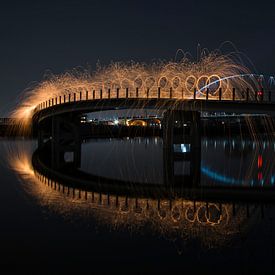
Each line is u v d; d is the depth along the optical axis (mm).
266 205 22953
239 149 79562
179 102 48188
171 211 21047
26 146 90688
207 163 49688
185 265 12992
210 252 14305
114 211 20969
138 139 139750
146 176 36969
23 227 17500
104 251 14305
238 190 28812
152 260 13461
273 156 61250
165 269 12664
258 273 12328
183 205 22828
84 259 13492
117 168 44312
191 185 31469
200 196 26125
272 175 37906
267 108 44000
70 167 45531
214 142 113812
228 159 55562
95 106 54500
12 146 90562
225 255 13984
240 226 17844
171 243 15305
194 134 53969
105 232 16781
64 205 22500
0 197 25016
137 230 17188
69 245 15016
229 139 139500
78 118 64812
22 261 13266
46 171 41094
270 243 15281
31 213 20297
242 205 22891
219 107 45969
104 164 49188
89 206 22250
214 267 12836
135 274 12250
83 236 16156
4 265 12914
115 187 30031
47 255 13867
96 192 27406
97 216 19703
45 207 21875
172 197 25625
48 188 28984
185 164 48312
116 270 12531
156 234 16531
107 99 52969
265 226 17906
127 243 15305
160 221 18766
